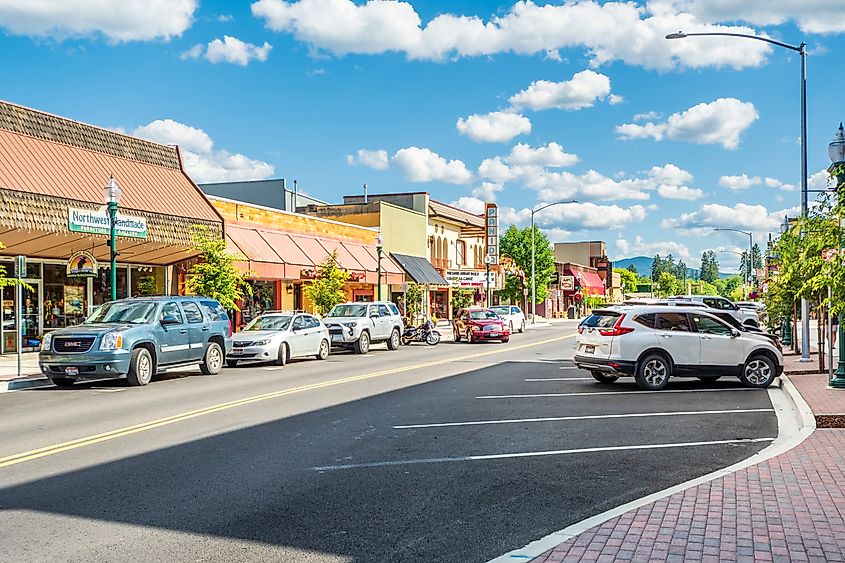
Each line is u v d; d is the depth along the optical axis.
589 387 17.00
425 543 6.13
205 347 20.44
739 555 5.57
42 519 6.74
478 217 68.81
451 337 43.41
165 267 32.06
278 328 24.84
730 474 8.18
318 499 7.44
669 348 16.44
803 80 21.64
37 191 22.33
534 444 10.29
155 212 26.84
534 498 7.53
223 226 30.39
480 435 10.95
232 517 6.82
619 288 130.75
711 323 16.89
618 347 16.33
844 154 14.90
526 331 53.06
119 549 5.93
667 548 5.72
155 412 13.20
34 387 17.97
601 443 10.38
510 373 20.44
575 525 6.38
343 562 5.69
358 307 31.02
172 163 30.23
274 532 6.39
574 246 124.81
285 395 15.50
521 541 6.19
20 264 19.09
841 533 6.08
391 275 46.78
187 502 7.30
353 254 43.47
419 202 57.81
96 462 9.04
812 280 11.76
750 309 37.66
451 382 18.08
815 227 13.88
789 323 29.12
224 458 9.30
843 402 13.55
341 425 11.77
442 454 9.61
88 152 25.95
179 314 19.69
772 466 8.55
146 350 18.11
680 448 10.06
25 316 26.56
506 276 73.31
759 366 16.83
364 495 7.60
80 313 28.55
